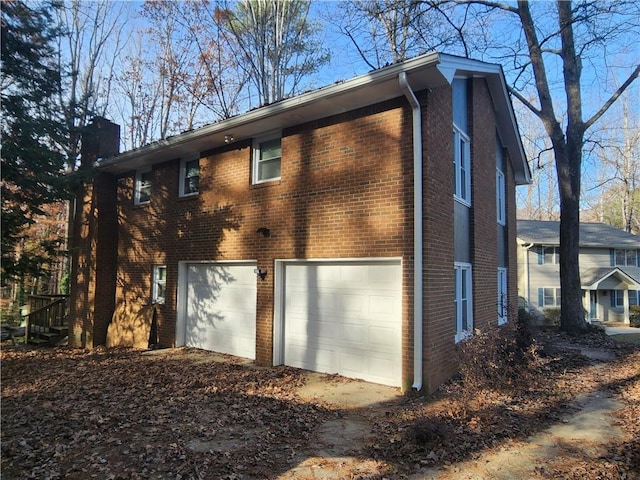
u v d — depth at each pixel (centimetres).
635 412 651
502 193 1359
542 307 2538
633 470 459
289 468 458
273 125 938
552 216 3953
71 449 495
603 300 2762
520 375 785
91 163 1319
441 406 659
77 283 1314
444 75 709
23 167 975
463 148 1009
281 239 934
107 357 1053
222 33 2161
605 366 984
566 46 1587
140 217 1283
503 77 1088
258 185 989
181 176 1198
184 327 1180
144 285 1254
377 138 797
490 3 1517
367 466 464
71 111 1186
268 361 936
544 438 548
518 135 1330
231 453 490
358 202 812
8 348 1228
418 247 728
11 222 970
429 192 737
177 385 777
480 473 452
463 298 960
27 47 992
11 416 607
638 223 3762
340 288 862
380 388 761
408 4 1488
